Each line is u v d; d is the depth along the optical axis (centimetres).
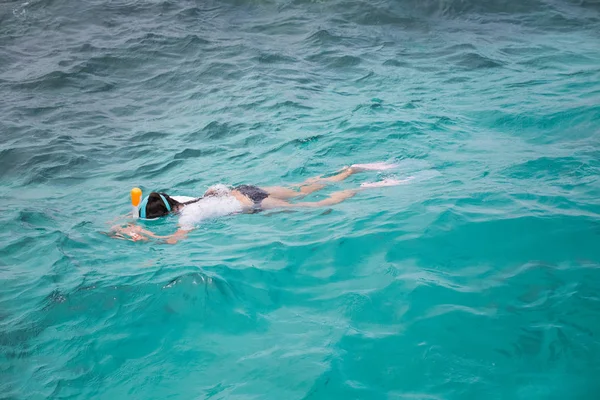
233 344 376
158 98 1034
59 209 635
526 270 426
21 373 365
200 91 1043
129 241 536
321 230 512
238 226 545
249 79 1073
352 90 992
